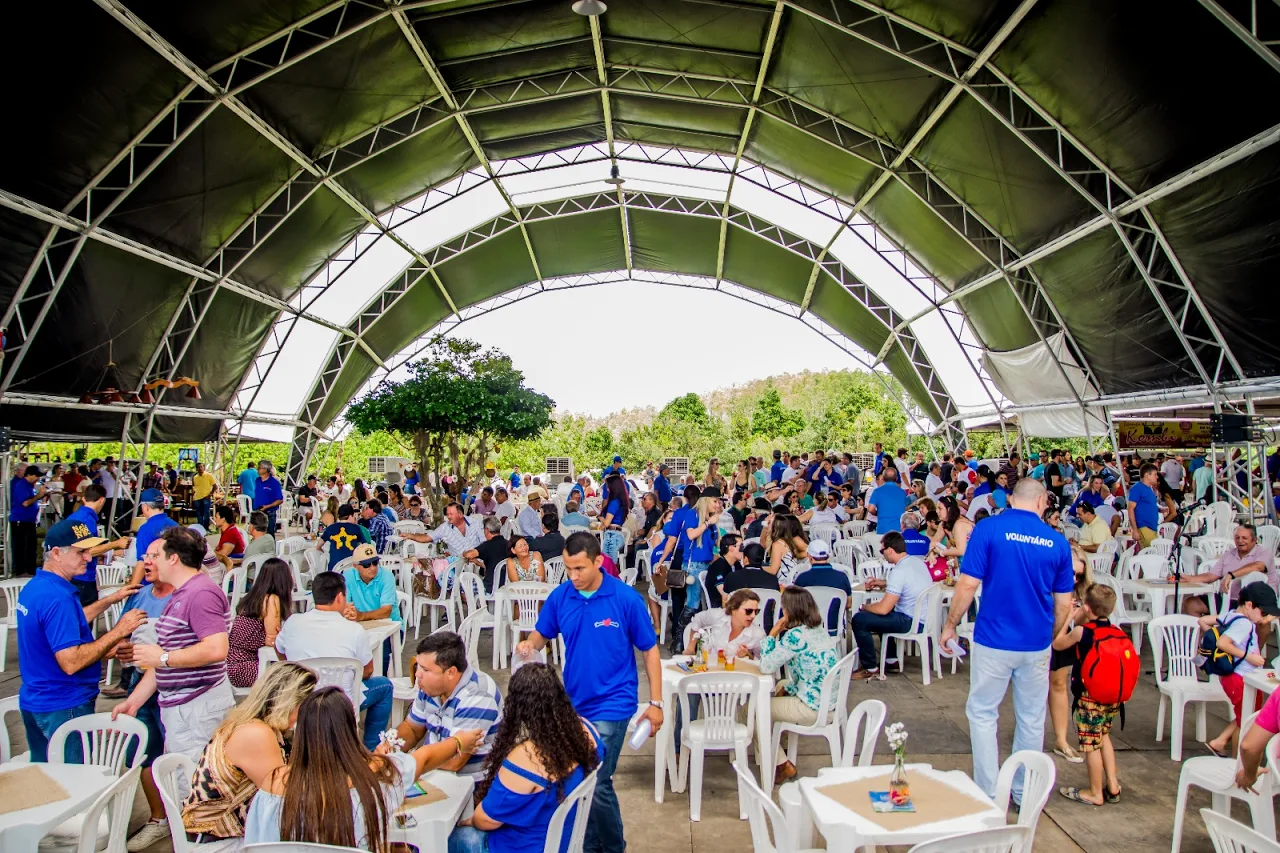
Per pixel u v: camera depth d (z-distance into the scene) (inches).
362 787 119.2
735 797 211.9
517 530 545.6
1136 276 492.1
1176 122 388.8
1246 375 455.2
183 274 554.9
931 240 674.8
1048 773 137.8
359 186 652.7
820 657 211.5
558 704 138.9
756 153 709.9
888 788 145.6
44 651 181.2
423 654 165.9
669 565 374.0
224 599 181.6
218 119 466.6
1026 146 481.4
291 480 866.1
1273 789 159.8
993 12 398.9
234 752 135.6
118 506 622.5
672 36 544.7
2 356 427.8
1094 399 610.9
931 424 937.5
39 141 387.9
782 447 1659.7
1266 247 394.6
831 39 494.3
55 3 337.4
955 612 192.7
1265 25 320.8
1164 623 243.1
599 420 2888.8
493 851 136.3
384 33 487.8
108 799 140.3
